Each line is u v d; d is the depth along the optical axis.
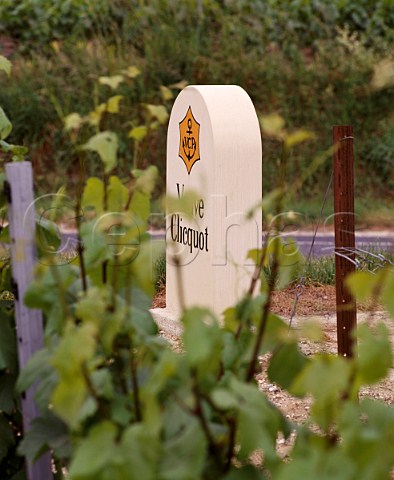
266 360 6.39
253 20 18.34
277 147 16.50
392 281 1.84
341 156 5.59
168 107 16.53
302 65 17.30
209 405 2.23
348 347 5.64
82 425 2.28
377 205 15.80
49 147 16.31
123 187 2.49
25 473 3.04
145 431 1.87
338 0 19.20
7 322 3.02
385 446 1.82
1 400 2.93
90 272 2.60
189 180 7.79
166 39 17.17
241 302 2.38
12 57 17.69
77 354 1.90
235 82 17.00
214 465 2.15
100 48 16.91
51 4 18.42
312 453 1.82
